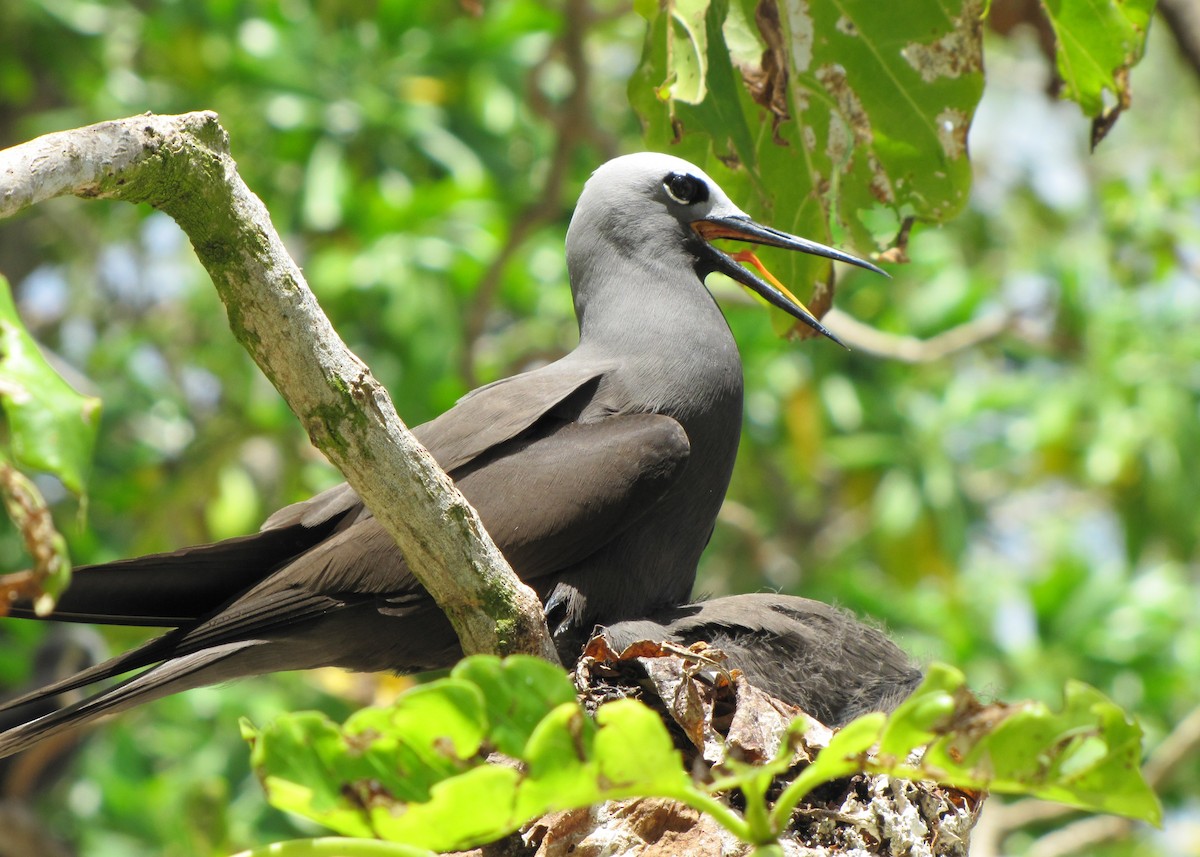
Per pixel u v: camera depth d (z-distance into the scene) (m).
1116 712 3.51
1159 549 17.05
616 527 6.60
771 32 6.26
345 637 6.61
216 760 13.46
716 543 16.34
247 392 15.05
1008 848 13.32
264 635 6.39
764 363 15.18
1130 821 11.55
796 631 6.66
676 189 7.55
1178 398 14.69
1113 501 15.48
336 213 13.93
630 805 5.42
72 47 15.79
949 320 15.49
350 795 3.61
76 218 18.14
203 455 14.70
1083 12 6.66
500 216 14.59
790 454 15.81
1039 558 17.94
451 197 14.46
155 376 15.74
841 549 16.38
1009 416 16.38
